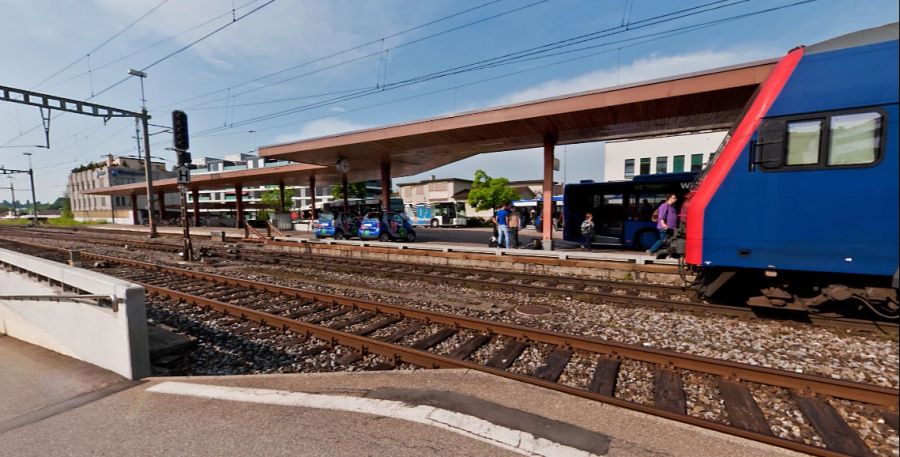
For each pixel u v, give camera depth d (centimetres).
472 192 4228
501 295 817
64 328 482
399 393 353
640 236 1440
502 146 1686
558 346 492
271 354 516
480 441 278
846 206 443
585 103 1070
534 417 310
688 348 490
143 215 5709
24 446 285
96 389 380
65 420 321
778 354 460
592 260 1073
